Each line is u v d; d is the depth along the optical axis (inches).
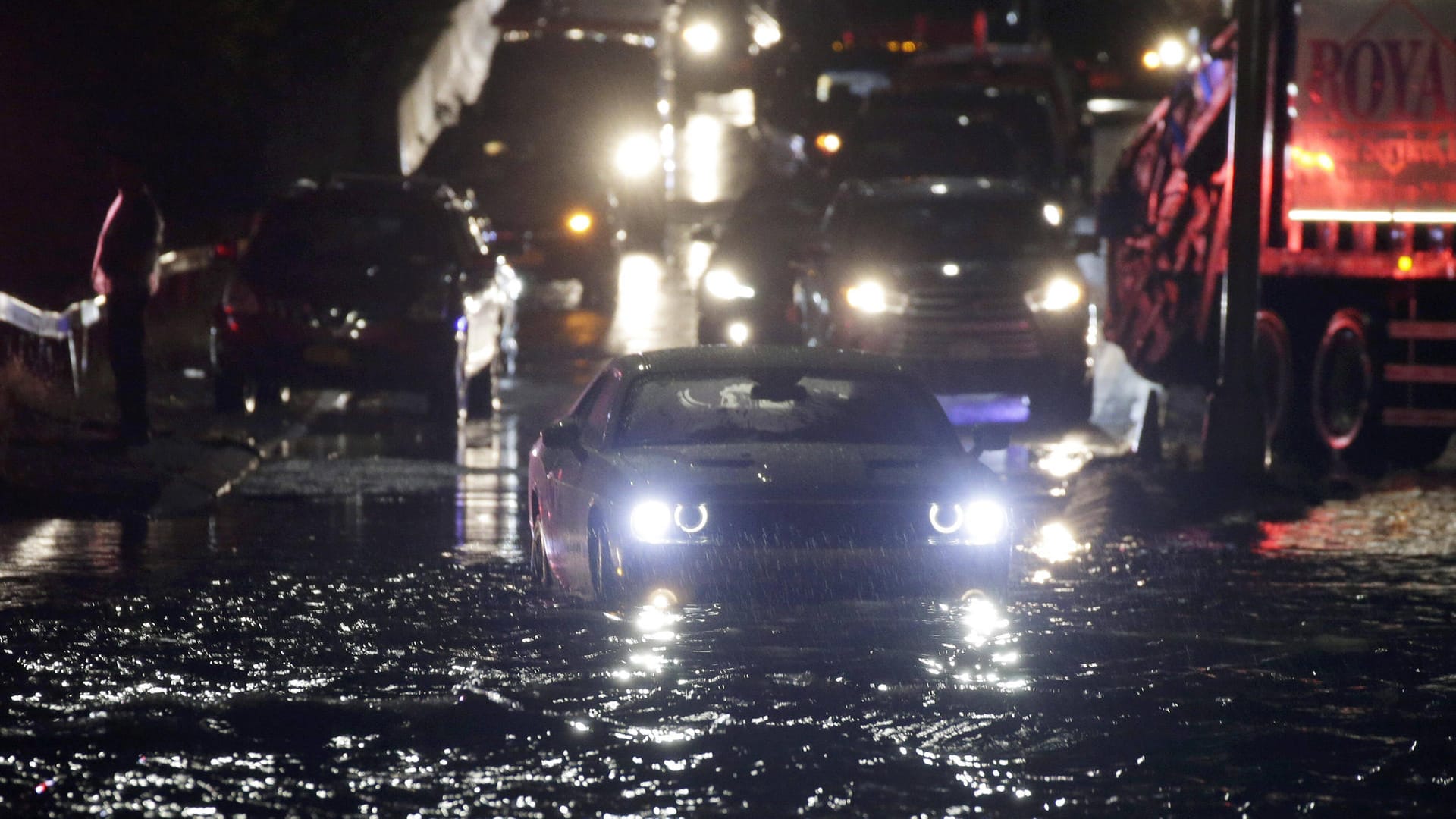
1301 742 1109.7
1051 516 2087.8
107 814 956.6
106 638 1370.6
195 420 2834.6
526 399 3331.7
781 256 3659.0
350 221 3046.3
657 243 5920.3
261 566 1701.5
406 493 2235.5
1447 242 2517.2
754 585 1384.1
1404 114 2502.5
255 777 1021.8
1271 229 2539.4
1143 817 962.1
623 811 965.8
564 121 5265.8
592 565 1462.8
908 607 1402.6
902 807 975.0
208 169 4180.6
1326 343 2657.5
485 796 989.8
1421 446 2573.8
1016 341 2997.0
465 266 3031.5
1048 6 6387.8
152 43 3983.8
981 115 4645.7
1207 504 2187.5
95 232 3412.9
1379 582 1668.3
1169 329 3011.8
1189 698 1208.2
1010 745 1096.8
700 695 1198.3
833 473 1416.1
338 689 1211.9
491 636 1371.8
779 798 989.2
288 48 4852.4
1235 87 2368.4
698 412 1537.9
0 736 1098.1
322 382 2908.5
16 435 2449.6
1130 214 3152.1
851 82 5718.5
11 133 3686.0
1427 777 1036.5
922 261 3073.3
